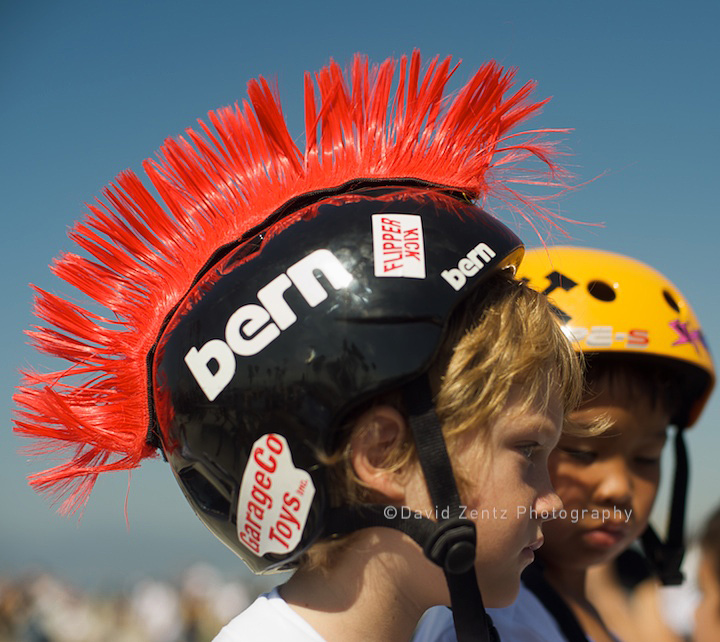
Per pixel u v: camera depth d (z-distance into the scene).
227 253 1.06
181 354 1.02
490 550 0.98
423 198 1.05
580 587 1.73
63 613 14.07
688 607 2.33
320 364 0.94
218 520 1.05
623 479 1.58
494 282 1.05
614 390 1.59
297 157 1.12
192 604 13.44
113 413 1.12
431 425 0.95
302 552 0.97
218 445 0.99
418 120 1.13
